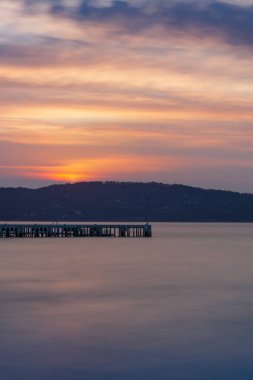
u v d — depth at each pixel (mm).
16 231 196000
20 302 59031
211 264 99000
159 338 44500
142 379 35875
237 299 60750
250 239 198875
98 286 70250
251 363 38875
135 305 57312
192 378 36125
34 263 99750
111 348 41844
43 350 41344
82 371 37156
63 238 190875
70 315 52531
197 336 45125
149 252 127438
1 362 38812
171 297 61969
